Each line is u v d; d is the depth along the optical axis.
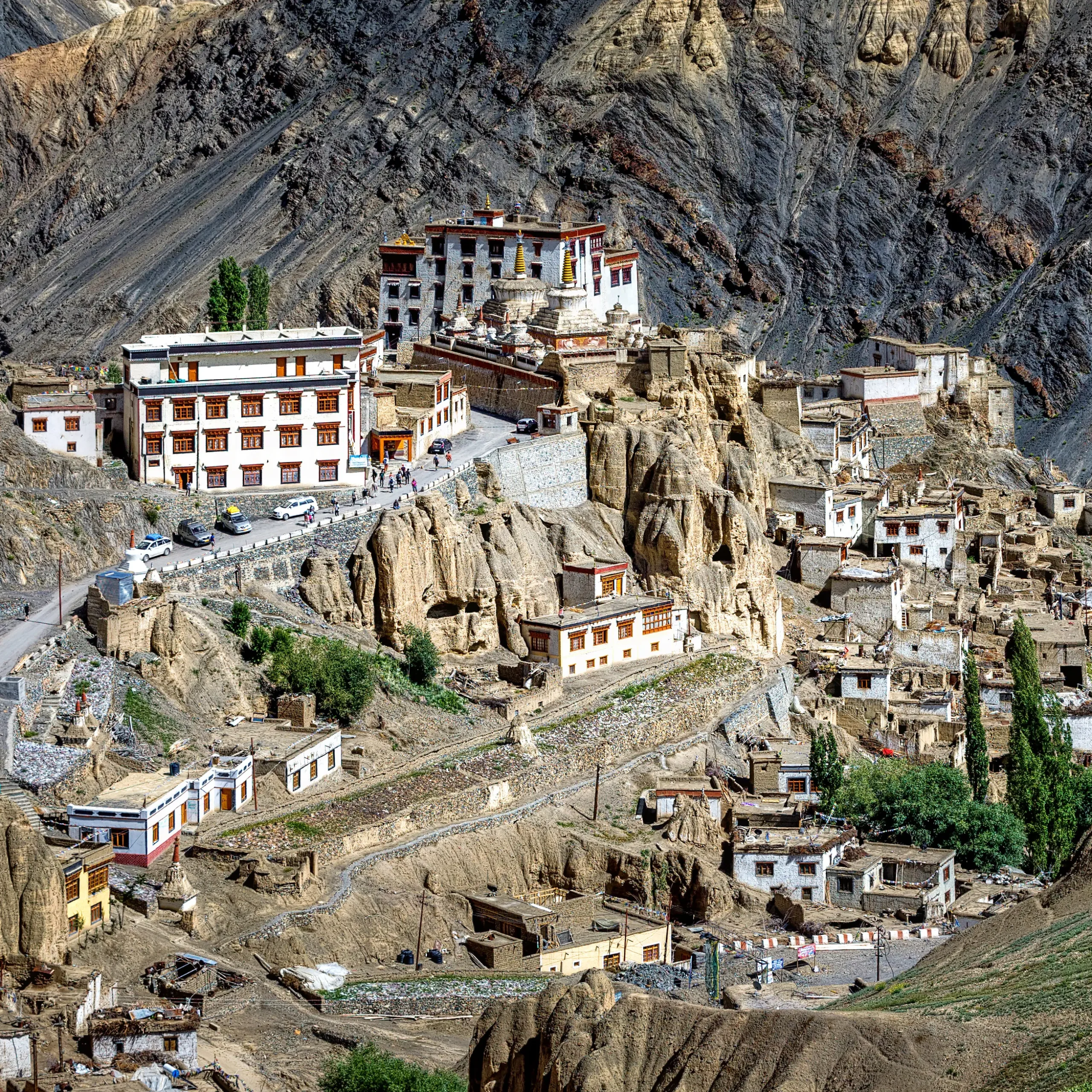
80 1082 196.88
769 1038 198.50
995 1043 194.25
